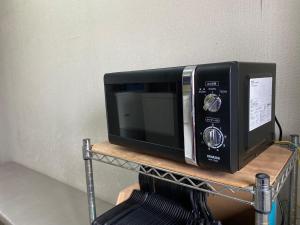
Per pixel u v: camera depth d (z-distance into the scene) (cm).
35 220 153
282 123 93
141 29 127
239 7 97
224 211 87
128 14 131
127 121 83
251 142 67
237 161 59
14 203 173
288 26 88
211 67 57
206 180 61
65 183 198
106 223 77
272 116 81
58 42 174
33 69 203
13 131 245
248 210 85
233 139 57
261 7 92
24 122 227
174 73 65
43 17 183
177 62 116
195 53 110
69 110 177
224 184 58
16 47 216
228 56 101
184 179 68
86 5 151
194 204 74
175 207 79
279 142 85
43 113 203
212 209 87
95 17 147
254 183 56
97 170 165
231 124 56
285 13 88
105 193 164
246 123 63
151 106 75
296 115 90
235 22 98
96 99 156
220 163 59
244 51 97
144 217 78
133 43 131
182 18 112
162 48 121
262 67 70
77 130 174
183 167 69
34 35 194
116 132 87
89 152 91
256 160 71
